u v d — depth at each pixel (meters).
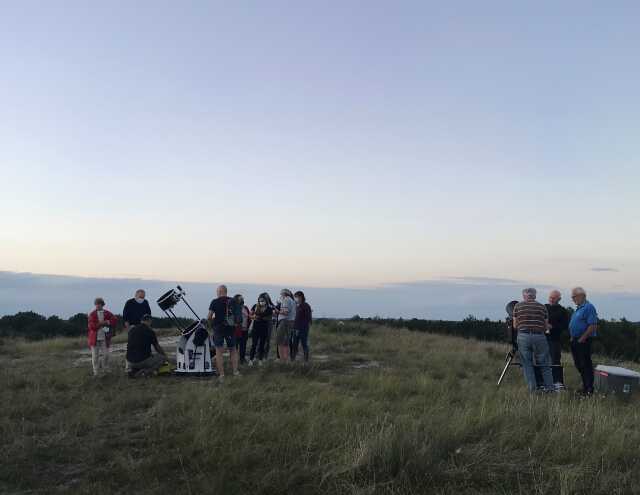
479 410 7.84
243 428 7.09
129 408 9.01
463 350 17.98
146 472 5.90
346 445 6.33
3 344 22.30
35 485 5.81
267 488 5.39
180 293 12.88
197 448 6.52
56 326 32.44
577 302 10.64
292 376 11.94
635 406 9.08
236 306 12.20
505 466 5.97
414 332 26.59
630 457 6.07
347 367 13.99
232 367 12.87
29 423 7.97
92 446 6.91
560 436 6.54
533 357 10.36
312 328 24.72
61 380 11.46
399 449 5.93
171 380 11.91
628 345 23.47
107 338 12.83
